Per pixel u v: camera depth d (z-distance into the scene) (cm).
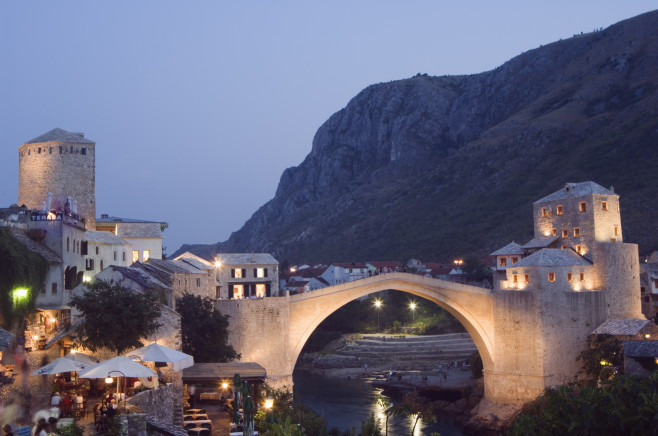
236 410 4716
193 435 4762
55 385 4394
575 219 10594
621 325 9575
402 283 10181
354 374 14038
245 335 9119
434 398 11675
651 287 12031
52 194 9488
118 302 5275
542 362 9700
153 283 6888
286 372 9338
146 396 4303
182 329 7731
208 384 7225
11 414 3722
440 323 16338
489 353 10269
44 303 6494
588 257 10338
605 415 4203
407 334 16388
